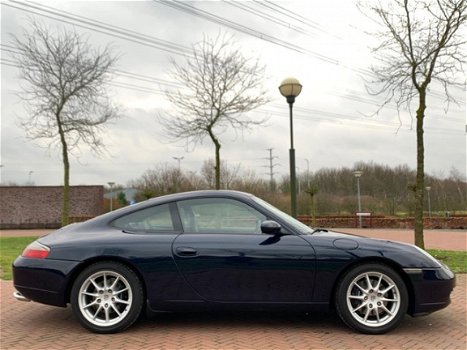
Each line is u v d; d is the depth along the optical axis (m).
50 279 4.45
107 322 4.46
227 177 35.09
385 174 42.91
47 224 31.08
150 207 4.81
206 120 16.59
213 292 4.46
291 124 10.91
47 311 5.48
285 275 4.43
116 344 4.18
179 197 4.85
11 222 31.05
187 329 4.64
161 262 4.46
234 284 4.45
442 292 4.48
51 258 4.49
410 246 4.68
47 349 4.07
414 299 4.45
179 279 4.46
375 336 4.39
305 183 46.50
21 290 4.54
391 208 33.81
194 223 4.69
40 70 17.05
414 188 10.52
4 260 10.53
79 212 31.45
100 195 32.59
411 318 5.05
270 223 4.47
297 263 4.43
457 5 9.59
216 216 4.71
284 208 32.75
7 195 31.16
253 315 5.16
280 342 4.22
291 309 4.46
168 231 4.66
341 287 4.43
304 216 29.84
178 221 4.70
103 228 4.74
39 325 4.86
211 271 4.46
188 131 17.05
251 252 4.45
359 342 4.21
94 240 4.55
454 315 5.19
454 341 4.25
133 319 4.46
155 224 4.71
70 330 4.65
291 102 10.92
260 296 4.45
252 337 4.37
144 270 4.45
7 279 7.86
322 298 4.45
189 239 4.55
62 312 5.41
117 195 40.28
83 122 17.61
